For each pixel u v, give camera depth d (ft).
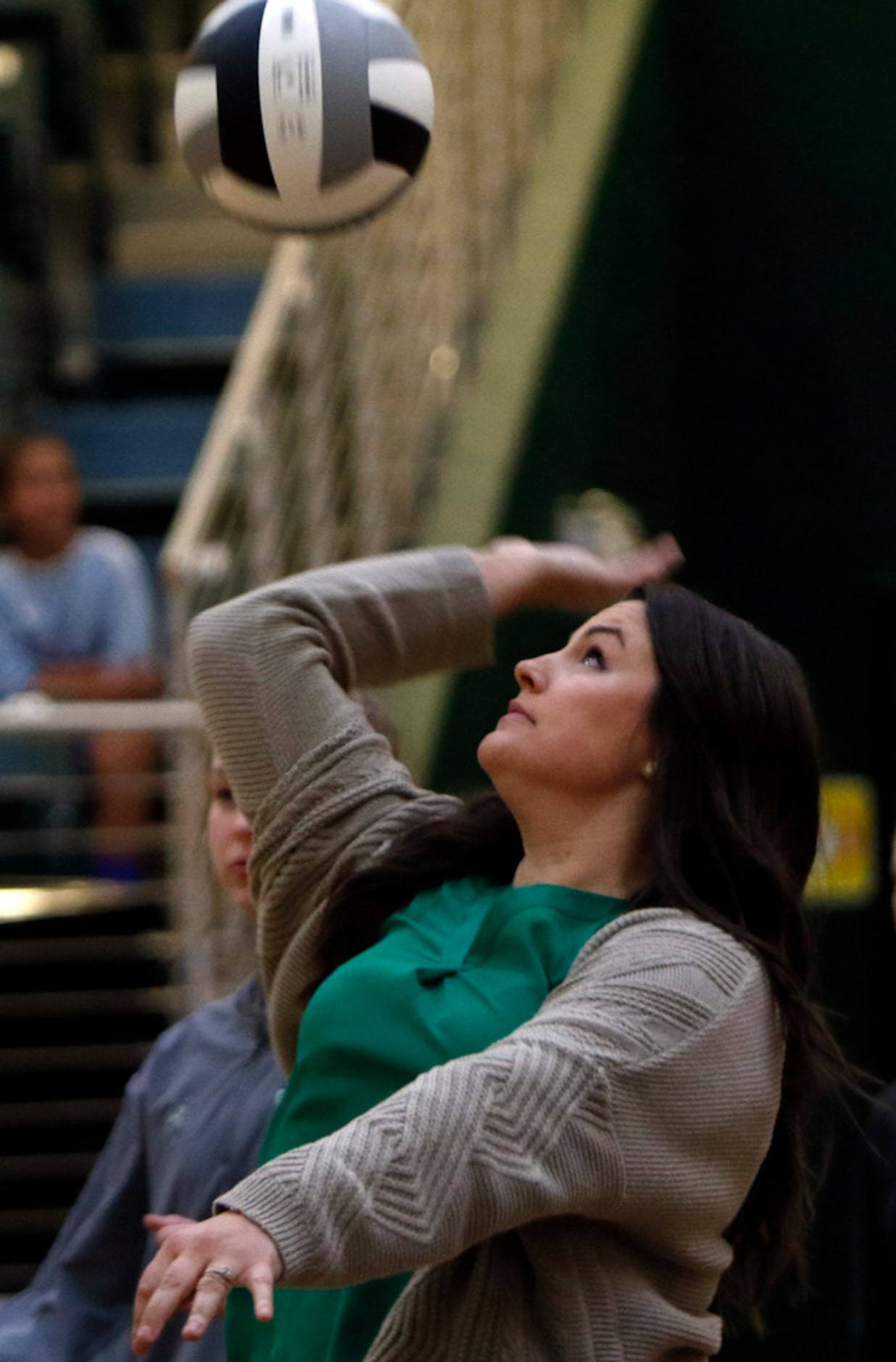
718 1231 19.61
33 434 65.41
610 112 64.69
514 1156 17.35
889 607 70.49
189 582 43.88
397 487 53.26
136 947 47.55
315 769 23.65
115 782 50.19
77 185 73.82
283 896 23.72
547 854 21.81
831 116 70.85
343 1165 16.84
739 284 71.56
